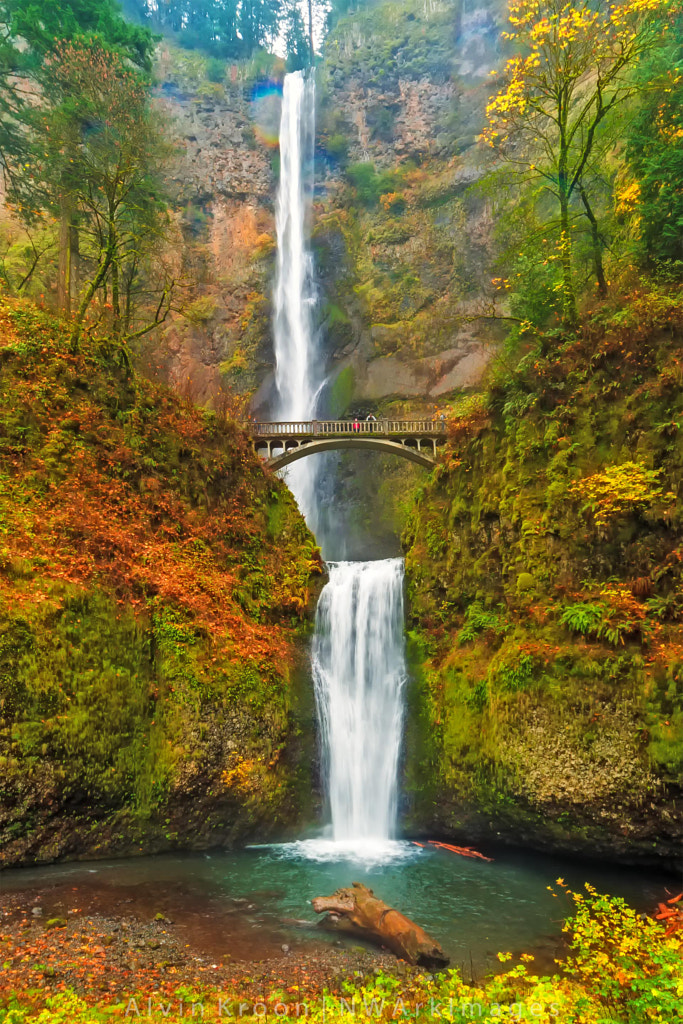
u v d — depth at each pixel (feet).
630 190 59.00
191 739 42.39
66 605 39.78
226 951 28.48
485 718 44.50
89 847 39.24
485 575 51.78
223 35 248.32
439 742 48.85
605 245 62.59
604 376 49.03
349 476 149.28
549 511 47.37
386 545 137.69
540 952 29.09
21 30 68.54
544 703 40.24
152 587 45.83
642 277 55.52
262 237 184.14
